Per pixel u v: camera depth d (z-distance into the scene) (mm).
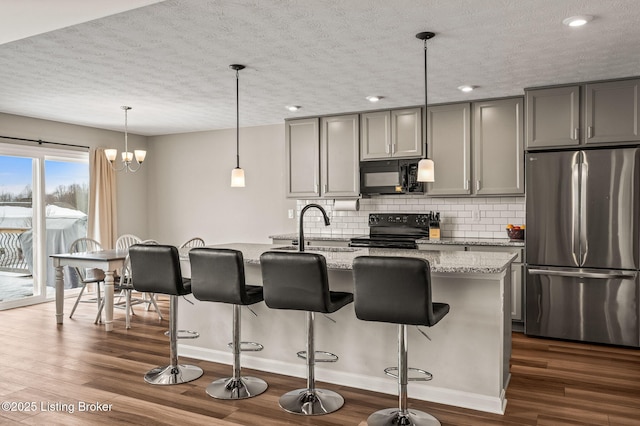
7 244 5785
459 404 2949
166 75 4062
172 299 3420
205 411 2883
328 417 2797
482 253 3555
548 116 4449
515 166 4875
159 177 7434
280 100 5051
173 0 2594
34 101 5027
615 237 4172
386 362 3170
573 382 3342
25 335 4586
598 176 4219
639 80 4109
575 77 4176
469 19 2883
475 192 5062
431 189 5273
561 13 2795
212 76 4109
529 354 3992
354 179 5676
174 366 3438
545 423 2713
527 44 3322
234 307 3172
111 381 3381
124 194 7164
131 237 5945
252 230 6691
